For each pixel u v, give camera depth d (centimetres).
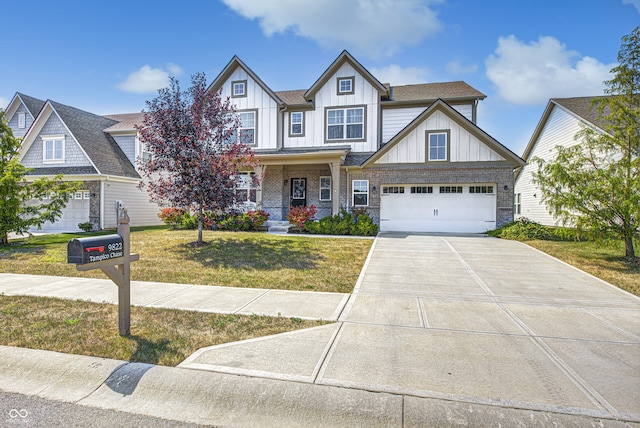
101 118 2284
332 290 691
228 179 1084
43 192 1324
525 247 1151
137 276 795
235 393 327
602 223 945
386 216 1608
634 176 941
